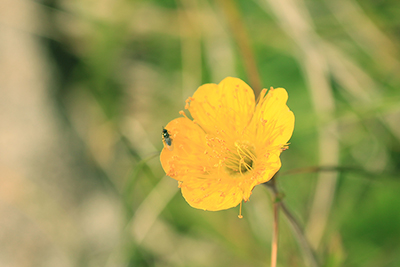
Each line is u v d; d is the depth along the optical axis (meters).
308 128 0.45
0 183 0.46
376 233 0.44
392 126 0.44
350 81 0.45
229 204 0.40
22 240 0.45
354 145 0.45
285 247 0.44
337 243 0.42
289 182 0.45
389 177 0.44
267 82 0.46
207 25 0.46
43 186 0.46
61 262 0.45
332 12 0.46
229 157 0.41
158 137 0.46
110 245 0.45
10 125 0.46
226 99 0.41
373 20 0.45
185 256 0.45
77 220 0.45
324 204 0.44
